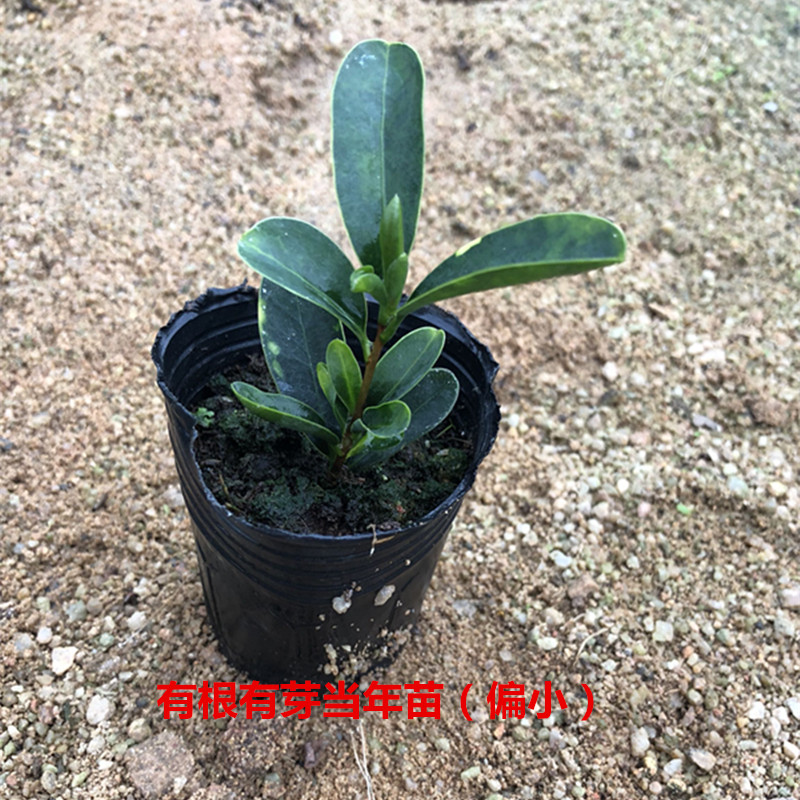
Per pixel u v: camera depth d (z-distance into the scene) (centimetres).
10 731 27
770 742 29
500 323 40
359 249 21
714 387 39
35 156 40
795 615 33
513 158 45
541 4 51
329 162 45
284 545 22
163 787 27
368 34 48
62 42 43
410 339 23
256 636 27
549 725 29
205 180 42
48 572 31
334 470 25
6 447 33
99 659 29
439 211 43
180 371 25
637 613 32
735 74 50
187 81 43
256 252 21
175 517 33
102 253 38
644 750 29
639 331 40
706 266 43
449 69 48
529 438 37
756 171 47
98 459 34
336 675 28
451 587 32
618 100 48
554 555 33
